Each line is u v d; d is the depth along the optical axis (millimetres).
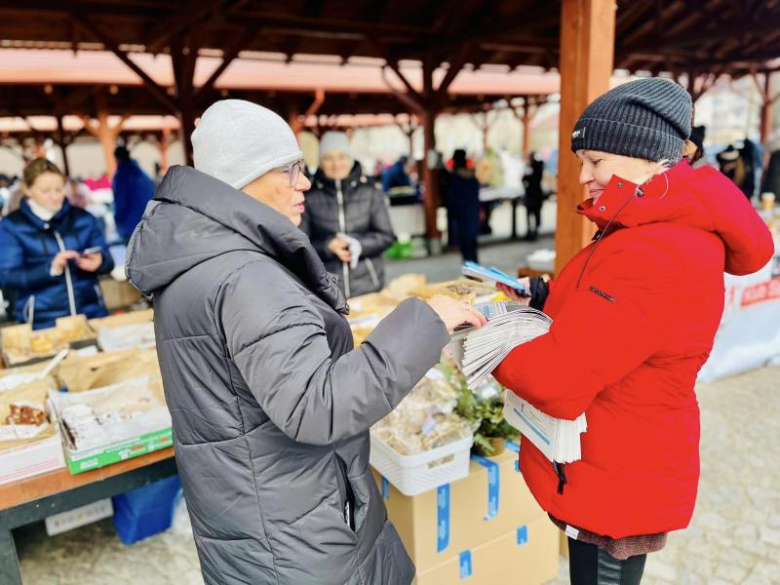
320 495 995
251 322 849
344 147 2916
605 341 972
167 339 952
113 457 1647
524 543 1932
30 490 1574
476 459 1826
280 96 10969
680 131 974
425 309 936
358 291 3008
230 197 914
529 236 9656
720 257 1007
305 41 7719
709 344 1052
